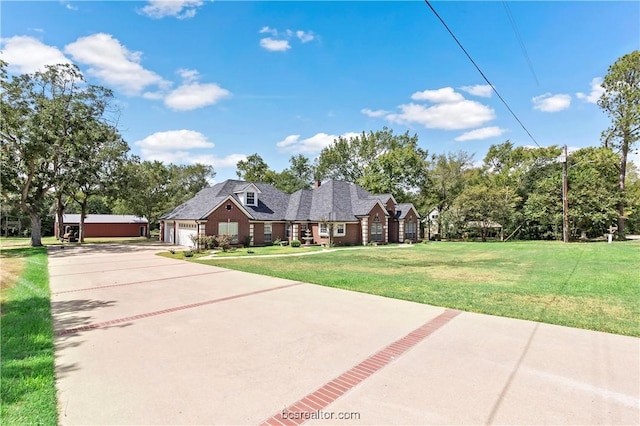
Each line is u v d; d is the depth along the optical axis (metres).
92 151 32.94
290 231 32.91
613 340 6.04
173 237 35.34
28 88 27.03
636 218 44.38
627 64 33.88
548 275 13.31
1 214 47.69
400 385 4.37
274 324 7.16
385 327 6.92
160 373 4.77
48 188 30.33
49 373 4.71
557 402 3.91
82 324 7.23
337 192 34.28
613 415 3.63
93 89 30.92
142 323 7.28
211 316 7.82
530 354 5.41
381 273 14.35
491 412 3.70
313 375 4.69
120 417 3.64
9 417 3.59
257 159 57.66
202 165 62.09
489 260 19.14
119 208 56.00
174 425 3.50
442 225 41.84
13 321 7.33
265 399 4.04
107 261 19.44
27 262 18.31
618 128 35.84
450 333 6.51
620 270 14.24
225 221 28.97
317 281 12.30
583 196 35.16
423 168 45.88
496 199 38.75
